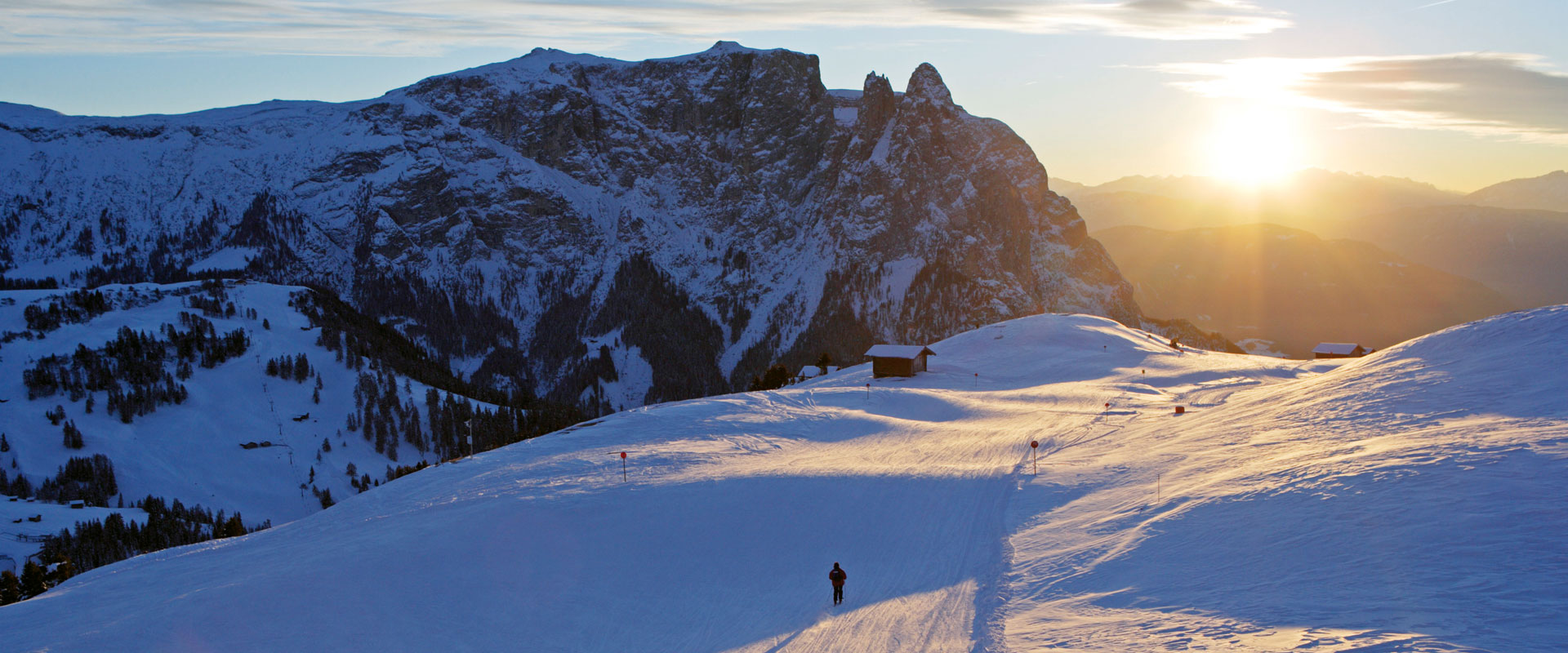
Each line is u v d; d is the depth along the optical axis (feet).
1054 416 309.83
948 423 307.58
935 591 129.29
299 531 190.80
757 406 327.88
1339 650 76.02
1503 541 94.63
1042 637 97.66
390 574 144.46
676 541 162.61
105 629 126.21
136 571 166.30
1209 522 128.36
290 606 131.95
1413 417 165.78
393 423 627.05
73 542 379.55
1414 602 84.53
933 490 191.62
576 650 119.85
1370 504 116.26
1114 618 99.76
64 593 152.76
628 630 126.11
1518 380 171.42
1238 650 80.94
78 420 572.92
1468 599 82.53
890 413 337.11
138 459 550.77
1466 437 139.54
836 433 285.23
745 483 196.75
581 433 277.44
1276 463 154.71
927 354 488.44
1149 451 201.67
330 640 122.42
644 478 206.18
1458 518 103.76
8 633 131.13
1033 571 128.16
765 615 127.95
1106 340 546.26
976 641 104.22
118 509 467.93
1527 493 106.93
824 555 155.12
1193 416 251.39
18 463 521.24
